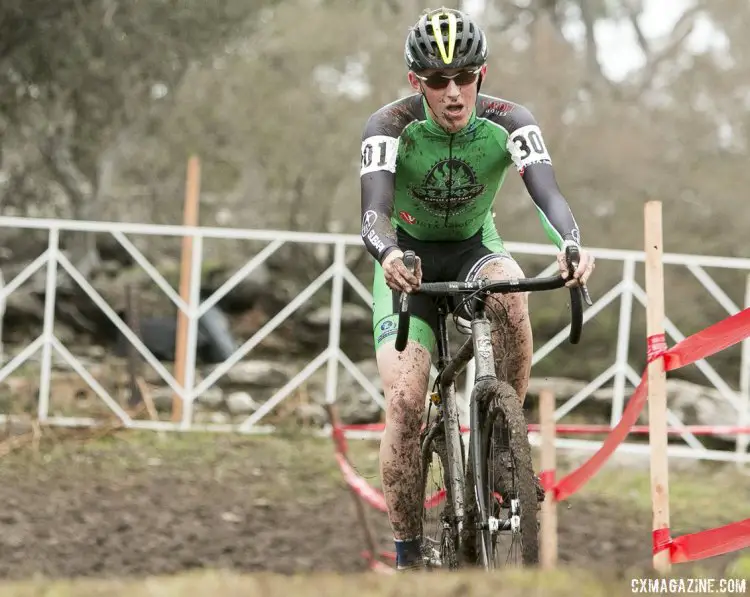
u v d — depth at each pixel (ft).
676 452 91.97
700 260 92.32
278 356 138.72
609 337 138.62
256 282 151.84
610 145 164.86
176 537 65.10
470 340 37.81
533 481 33.37
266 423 102.73
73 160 142.00
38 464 81.61
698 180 163.73
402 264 36.63
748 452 108.06
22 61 119.65
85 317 141.90
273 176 175.52
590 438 105.50
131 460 84.07
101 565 58.90
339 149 173.68
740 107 179.93
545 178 40.88
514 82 173.58
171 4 124.57
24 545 61.77
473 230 45.52
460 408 85.15
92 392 109.91
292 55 173.27
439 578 28.09
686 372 132.16
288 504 74.23
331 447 92.17
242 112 172.55
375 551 60.70
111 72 124.98
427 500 42.96
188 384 94.79
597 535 68.39
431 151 42.68
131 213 180.65
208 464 84.17
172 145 172.76
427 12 40.22
